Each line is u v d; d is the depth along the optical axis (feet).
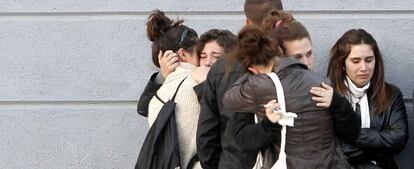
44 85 54.13
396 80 53.06
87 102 54.19
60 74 54.08
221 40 45.70
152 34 47.06
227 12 53.36
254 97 38.50
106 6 53.72
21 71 54.13
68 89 54.08
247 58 39.27
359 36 48.83
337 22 53.01
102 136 54.24
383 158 49.55
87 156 54.29
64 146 54.39
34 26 53.98
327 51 52.95
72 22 53.83
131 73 53.93
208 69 45.60
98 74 53.98
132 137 54.29
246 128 39.37
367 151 48.65
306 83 38.47
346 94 49.16
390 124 49.44
